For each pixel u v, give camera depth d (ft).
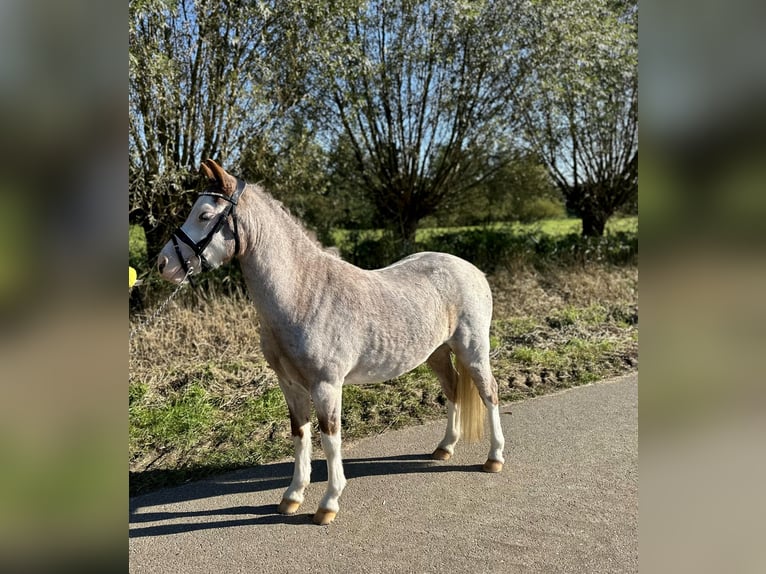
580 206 31.86
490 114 24.52
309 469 9.01
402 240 25.39
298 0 16.79
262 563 7.45
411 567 7.30
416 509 8.73
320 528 8.25
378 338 8.45
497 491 9.24
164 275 7.45
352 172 24.89
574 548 7.62
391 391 13.85
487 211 30.48
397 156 24.90
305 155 20.67
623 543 7.70
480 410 10.18
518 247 25.93
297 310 7.94
